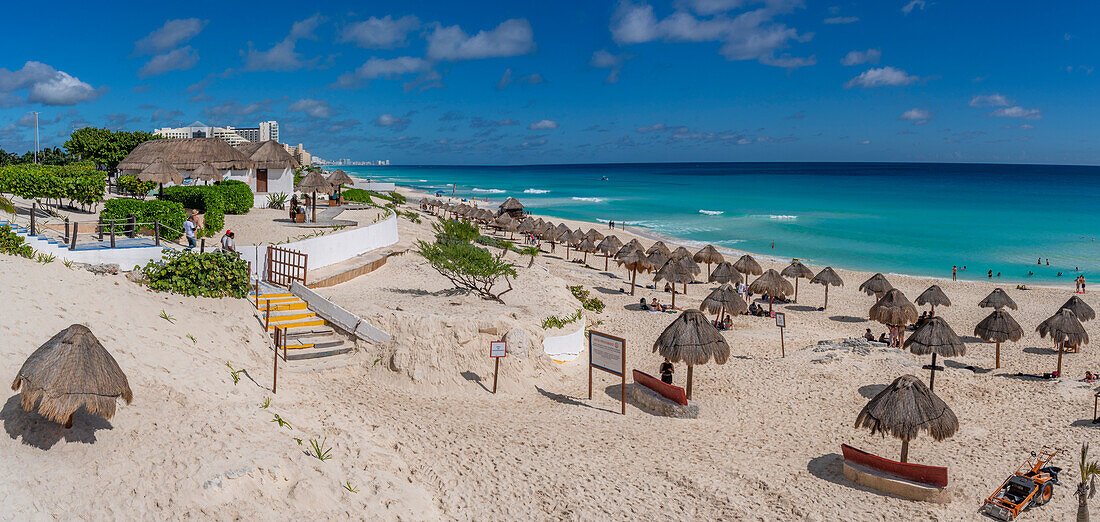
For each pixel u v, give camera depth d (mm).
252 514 8734
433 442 13016
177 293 16188
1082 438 15172
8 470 8102
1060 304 36031
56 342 8773
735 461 13734
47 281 13617
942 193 132625
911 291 40062
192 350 13570
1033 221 78750
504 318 18984
